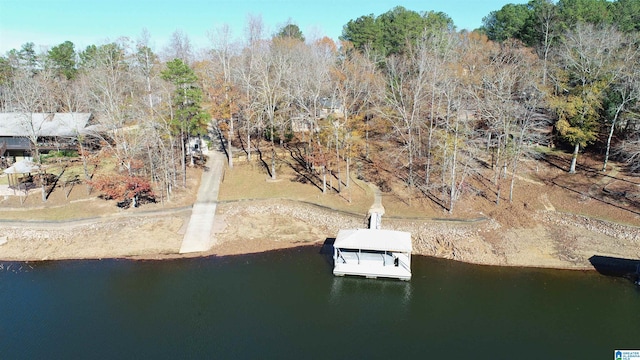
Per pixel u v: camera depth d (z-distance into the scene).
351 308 42.34
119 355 35.81
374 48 92.12
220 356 35.69
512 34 93.00
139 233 55.62
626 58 62.88
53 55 100.88
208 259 51.50
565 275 47.34
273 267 49.69
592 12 79.31
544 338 37.97
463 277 47.41
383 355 35.91
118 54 83.44
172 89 66.12
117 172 68.94
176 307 42.47
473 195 60.94
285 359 35.41
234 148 80.81
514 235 53.72
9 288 45.62
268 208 61.53
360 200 61.47
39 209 58.56
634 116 60.22
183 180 65.38
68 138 76.88
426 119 73.31
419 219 56.19
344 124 63.88
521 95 66.56
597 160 66.69
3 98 92.00
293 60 82.88
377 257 50.66
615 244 51.34
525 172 66.38
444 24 98.75
